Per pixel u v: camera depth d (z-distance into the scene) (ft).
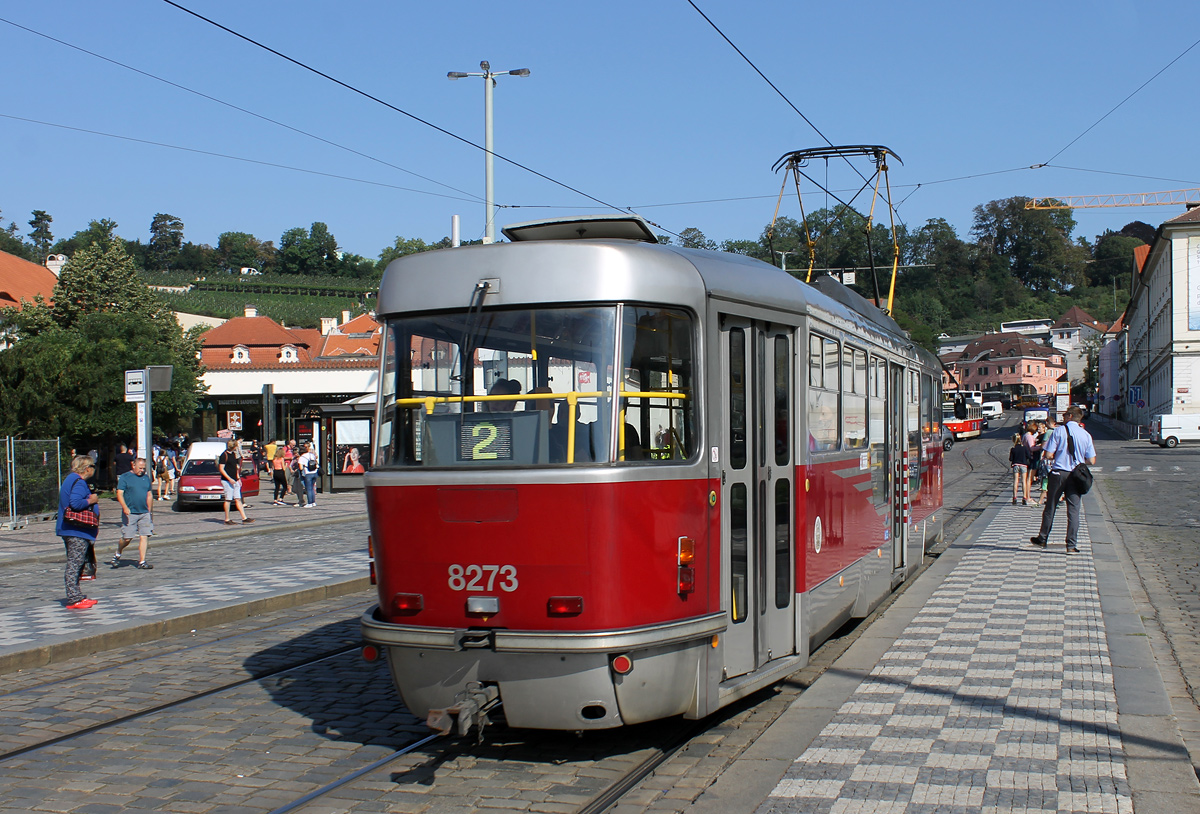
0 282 201.57
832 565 26.48
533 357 18.92
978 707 21.62
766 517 22.27
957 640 28.55
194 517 87.30
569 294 18.79
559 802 17.44
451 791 18.16
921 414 43.52
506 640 17.95
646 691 18.25
